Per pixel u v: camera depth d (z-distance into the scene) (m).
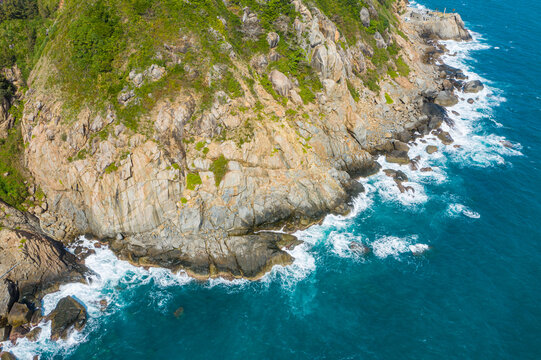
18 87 71.00
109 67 66.50
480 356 49.38
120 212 61.25
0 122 66.81
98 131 63.66
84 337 51.44
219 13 75.44
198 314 54.34
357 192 72.44
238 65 72.31
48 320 52.72
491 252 62.97
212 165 63.50
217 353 50.06
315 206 67.44
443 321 53.56
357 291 57.53
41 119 65.44
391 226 67.44
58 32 70.50
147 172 61.16
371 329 52.81
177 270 59.03
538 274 59.53
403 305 55.72
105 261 60.25
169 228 61.00
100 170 62.03
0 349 49.31
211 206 61.94
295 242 63.56
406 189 74.25
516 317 53.81
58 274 56.97
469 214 69.62
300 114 73.62
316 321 53.72
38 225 61.56
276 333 52.28
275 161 66.50
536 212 69.56
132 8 70.00
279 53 78.19
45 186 64.31
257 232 63.56
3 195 61.94
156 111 64.44
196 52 69.19
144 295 56.41
